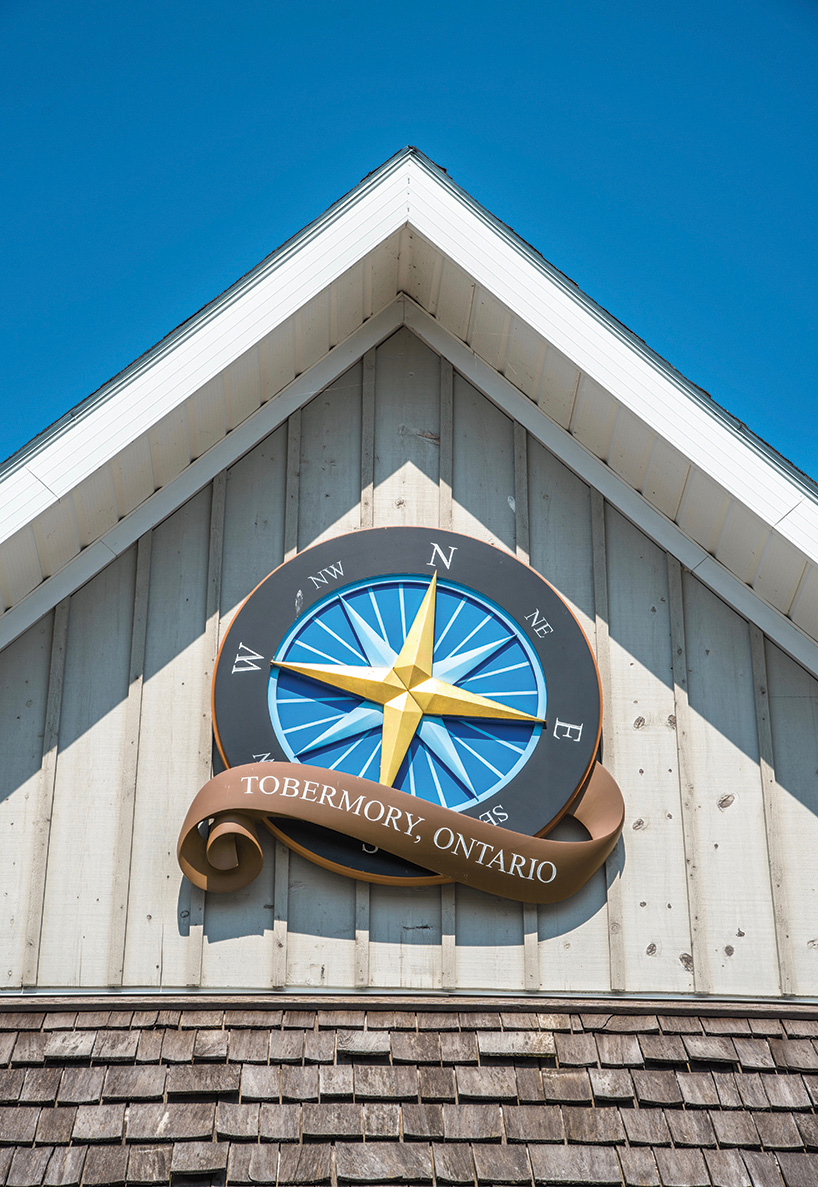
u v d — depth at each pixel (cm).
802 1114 655
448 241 777
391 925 705
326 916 706
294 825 709
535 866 696
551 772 719
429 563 773
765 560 745
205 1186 609
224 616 773
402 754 716
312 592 763
